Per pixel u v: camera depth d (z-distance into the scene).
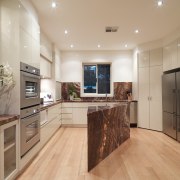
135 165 3.10
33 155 3.24
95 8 3.37
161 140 4.59
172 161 3.27
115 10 3.45
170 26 4.32
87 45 6.04
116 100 6.29
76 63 6.83
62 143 4.35
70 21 3.96
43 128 3.93
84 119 6.22
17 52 2.61
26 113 2.86
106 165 3.11
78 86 6.82
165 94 5.10
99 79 7.01
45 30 4.52
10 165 2.55
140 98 6.00
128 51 6.81
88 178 2.64
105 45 6.06
